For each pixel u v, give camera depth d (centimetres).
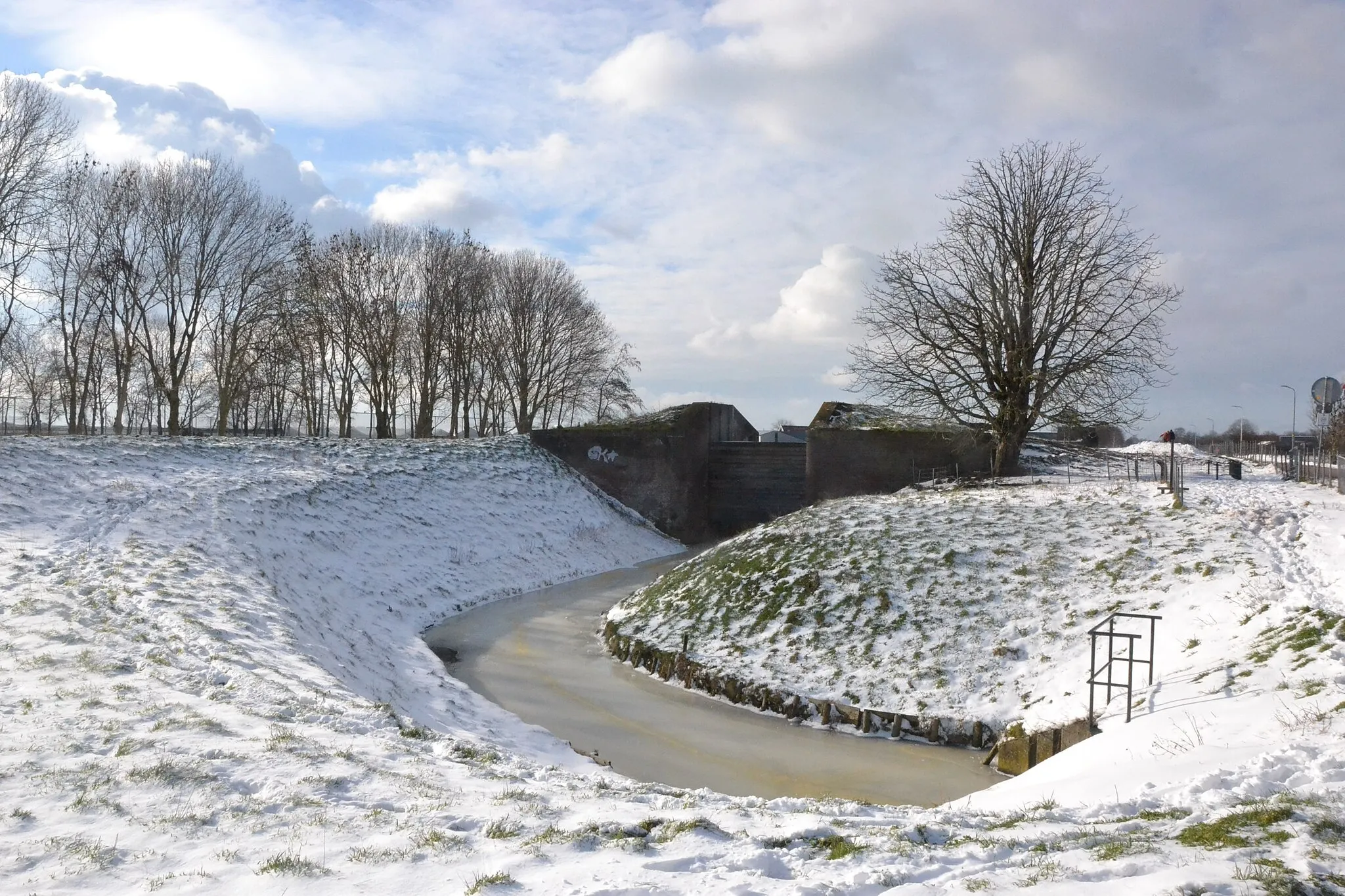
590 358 6750
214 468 3484
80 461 3228
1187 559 1994
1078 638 1809
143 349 4834
